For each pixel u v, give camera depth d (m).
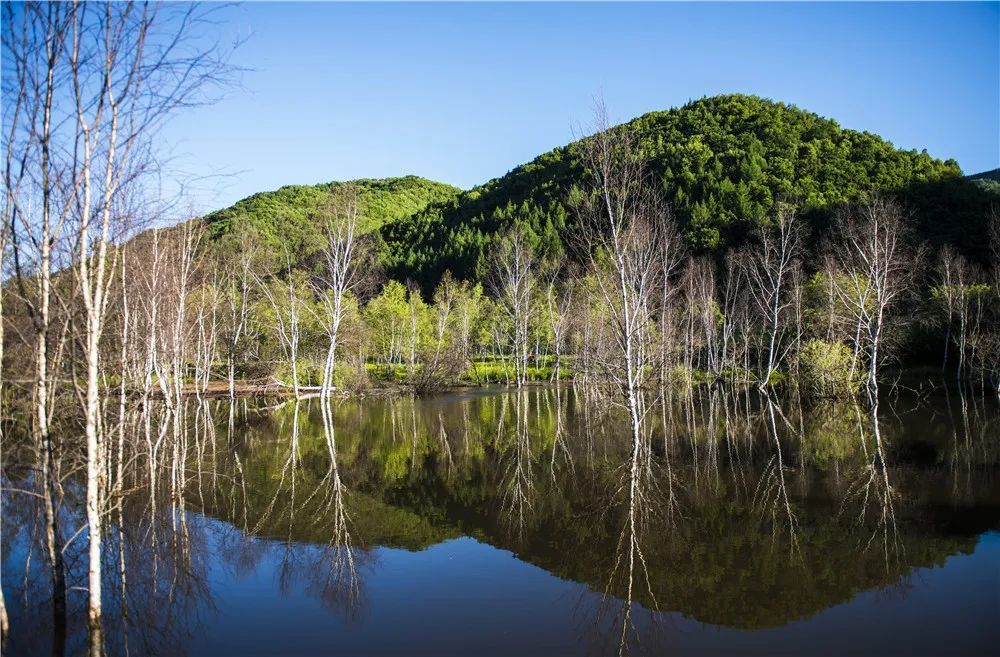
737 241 65.25
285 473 20.20
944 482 16.55
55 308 8.93
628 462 20.91
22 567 11.83
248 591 10.82
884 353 43.94
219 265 40.59
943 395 36.97
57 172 7.70
